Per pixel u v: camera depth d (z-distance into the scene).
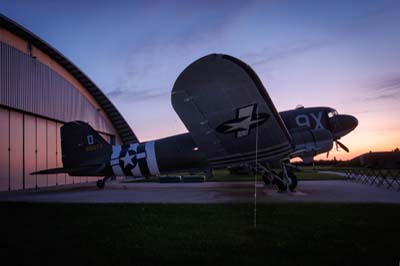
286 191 13.00
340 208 8.41
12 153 17.09
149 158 15.36
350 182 18.50
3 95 16.23
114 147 16.50
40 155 19.69
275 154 12.50
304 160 13.38
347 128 14.23
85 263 4.36
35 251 4.92
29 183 18.34
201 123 11.63
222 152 12.69
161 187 17.75
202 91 10.68
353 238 5.38
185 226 6.57
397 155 44.88
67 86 23.42
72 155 16.94
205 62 9.78
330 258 4.37
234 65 9.70
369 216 7.29
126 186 19.16
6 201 11.16
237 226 6.48
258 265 4.18
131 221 7.23
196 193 13.72
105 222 7.18
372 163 45.47
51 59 21.45
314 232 5.83
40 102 19.59
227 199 11.09
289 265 4.15
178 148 14.90
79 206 9.67
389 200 10.17
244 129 11.51
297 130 13.21
